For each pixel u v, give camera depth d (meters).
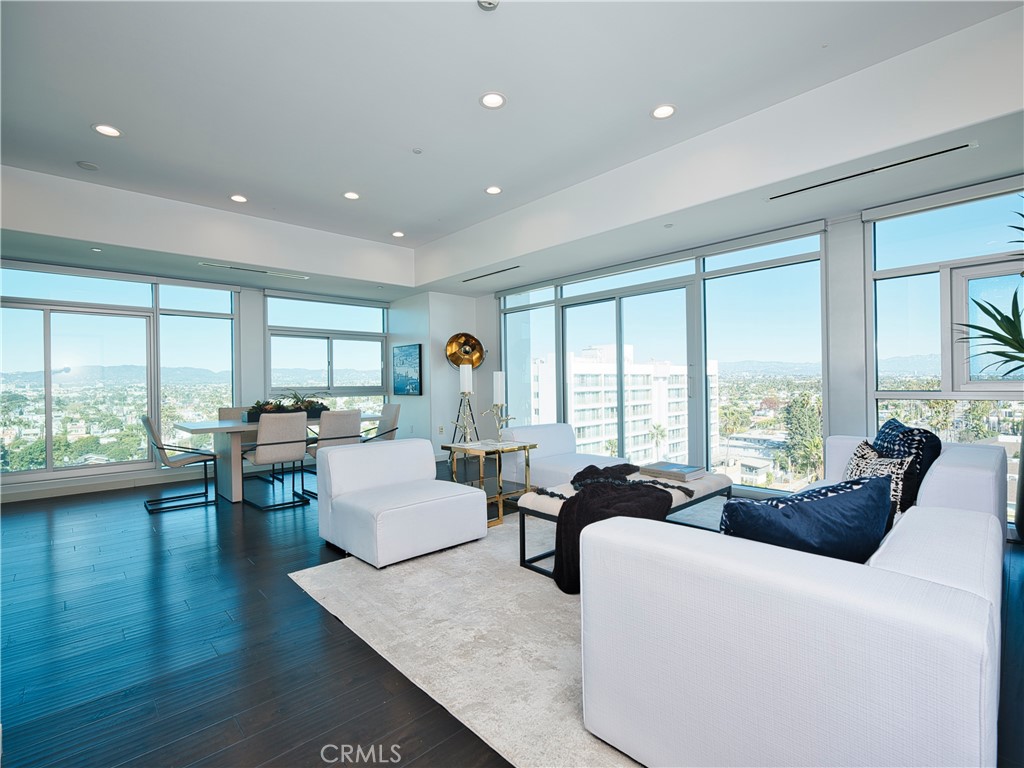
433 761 1.46
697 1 2.34
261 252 5.38
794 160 3.19
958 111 2.61
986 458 2.41
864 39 2.64
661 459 5.24
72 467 5.40
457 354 6.92
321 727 1.62
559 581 2.59
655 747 1.32
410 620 2.29
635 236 4.48
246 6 2.33
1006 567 2.76
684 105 3.26
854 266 3.92
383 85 2.99
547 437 4.88
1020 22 2.43
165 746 1.54
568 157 3.99
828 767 1.02
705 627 1.20
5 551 3.37
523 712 1.65
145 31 2.49
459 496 3.26
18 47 2.59
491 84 3.00
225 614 2.41
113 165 4.02
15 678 1.91
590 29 2.53
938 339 3.63
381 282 6.40
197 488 5.50
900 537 1.34
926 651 0.90
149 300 5.89
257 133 3.54
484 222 5.54
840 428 4.01
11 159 3.89
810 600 1.04
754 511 1.32
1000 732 1.54
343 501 3.17
